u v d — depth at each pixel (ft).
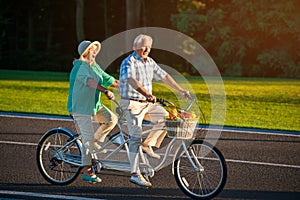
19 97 102.47
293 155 57.72
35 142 61.98
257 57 193.98
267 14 190.19
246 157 56.34
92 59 43.73
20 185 45.24
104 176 48.42
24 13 238.07
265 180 47.88
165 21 217.36
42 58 212.43
